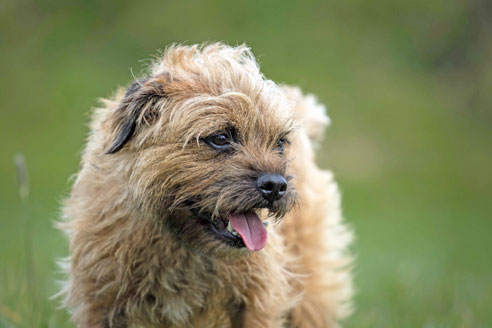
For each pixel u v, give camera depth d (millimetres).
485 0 33594
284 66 28875
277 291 6328
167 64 6039
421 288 10445
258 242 5461
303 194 7094
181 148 5477
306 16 32500
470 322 8219
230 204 5348
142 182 5562
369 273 12953
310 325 7340
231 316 6344
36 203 19859
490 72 31969
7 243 14398
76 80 27766
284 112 5734
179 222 5633
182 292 6059
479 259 16562
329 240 7637
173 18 30859
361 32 32781
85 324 6141
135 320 6152
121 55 29359
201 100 5477
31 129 25609
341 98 28484
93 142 6113
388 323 8375
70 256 6293
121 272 5906
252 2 31828
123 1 32188
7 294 7797
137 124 5578
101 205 5883
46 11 31938
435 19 33906
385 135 27641
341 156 26438
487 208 23969
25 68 28766
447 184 25688
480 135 29484
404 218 21969
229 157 5457
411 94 30672
